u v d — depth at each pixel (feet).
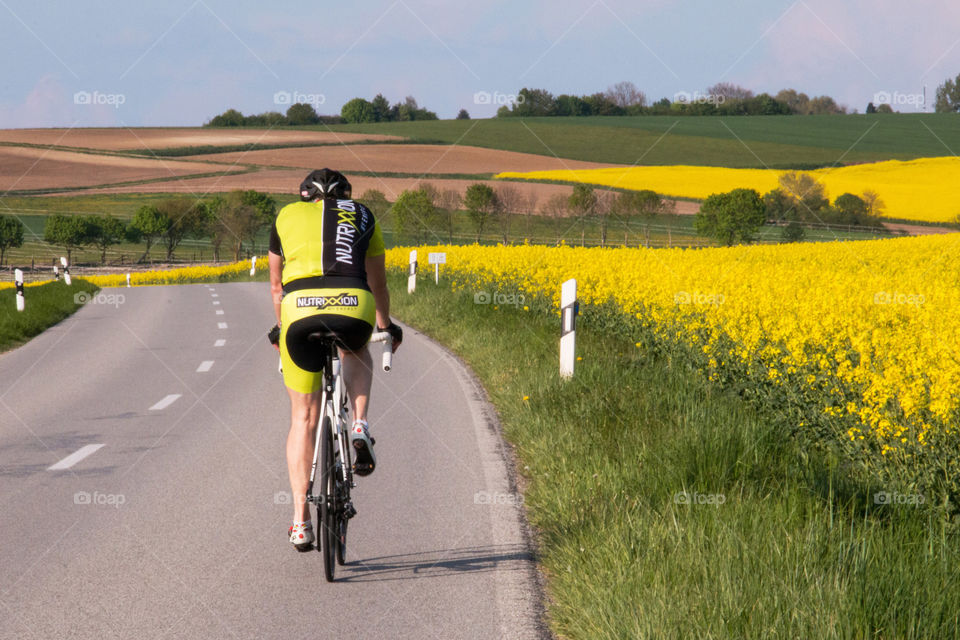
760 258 117.08
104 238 480.23
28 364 61.82
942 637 16.60
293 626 18.58
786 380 35.47
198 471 31.53
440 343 68.95
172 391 49.73
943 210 400.47
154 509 26.91
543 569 21.79
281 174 545.85
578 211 417.08
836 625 16.29
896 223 387.34
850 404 30.60
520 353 53.26
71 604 19.76
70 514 26.45
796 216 405.80
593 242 376.48
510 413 39.58
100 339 77.87
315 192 21.74
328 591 20.47
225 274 302.45
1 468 32.17
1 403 46.29
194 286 178.60
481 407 42.88
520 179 488.85
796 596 17.35
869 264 103.81
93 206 521.65
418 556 22.72
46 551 23.20
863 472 29.25
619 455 29.22
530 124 638.53
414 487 29.01
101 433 38.32
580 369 44.21
